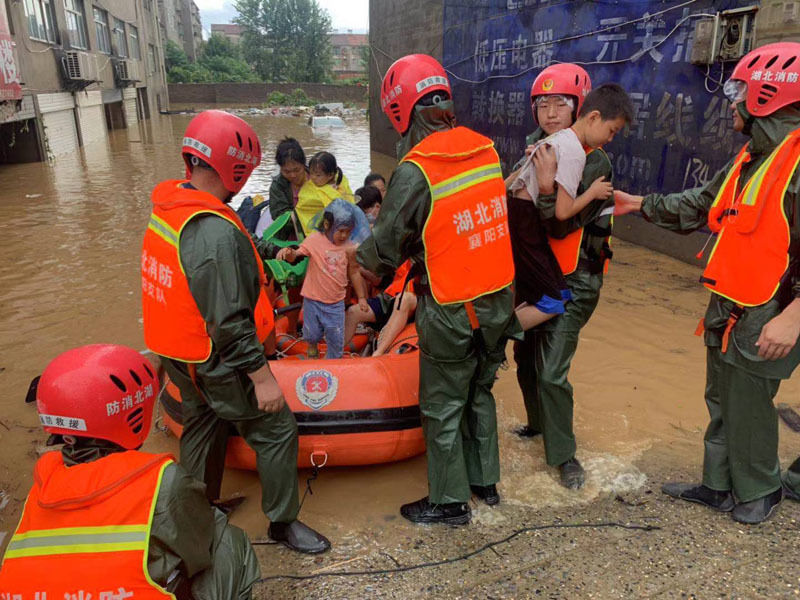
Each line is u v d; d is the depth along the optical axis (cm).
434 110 267
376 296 454
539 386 318
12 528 304
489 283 264
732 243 265
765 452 280
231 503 314
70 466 166
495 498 308
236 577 194
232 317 229
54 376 163
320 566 270
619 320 562
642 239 827
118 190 1289
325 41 7900
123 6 3064
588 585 254
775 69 242
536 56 1025
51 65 1811
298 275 446
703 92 690
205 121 238
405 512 300
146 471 160
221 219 231
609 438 369
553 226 291
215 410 252
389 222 257
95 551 153
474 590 253
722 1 656
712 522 291
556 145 275
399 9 1720
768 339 250
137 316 599
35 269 750
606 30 839
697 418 393
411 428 321
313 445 315
